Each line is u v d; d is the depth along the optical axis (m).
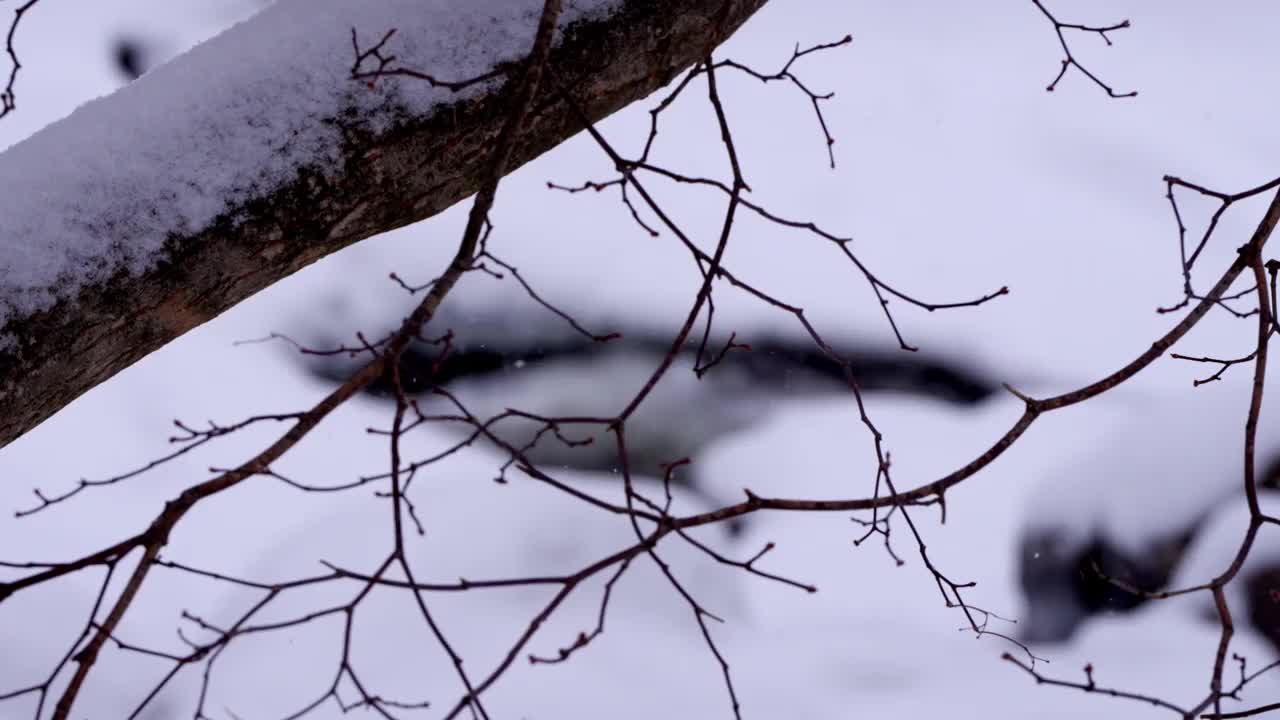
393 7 1.98
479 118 1.98
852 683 4.35
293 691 4.14
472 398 6.12
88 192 1.82
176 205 1.84
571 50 2.01
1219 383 5.33
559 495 5.20
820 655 4.49
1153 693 4.23
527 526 4.99
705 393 6.07
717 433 5.92
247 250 1.90
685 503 5.55
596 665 4.26
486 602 4.56
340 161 1.91
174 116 1.88
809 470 5.64
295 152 1.89
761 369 6.18
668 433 5.91
